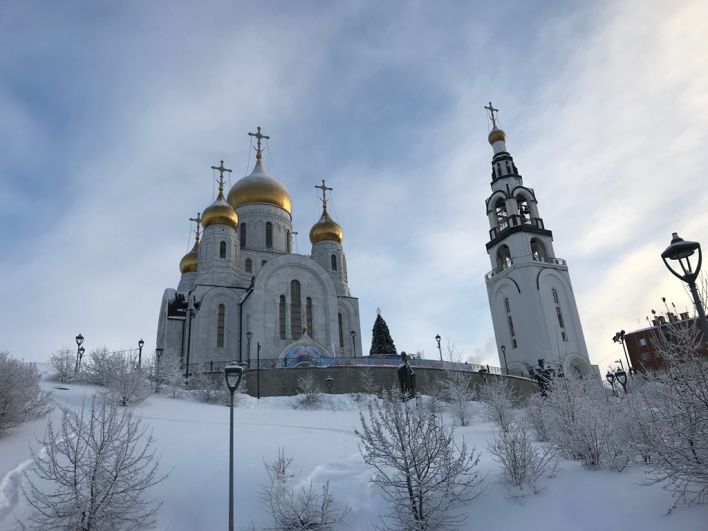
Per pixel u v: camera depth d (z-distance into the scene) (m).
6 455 14.96
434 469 12.53
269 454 16.67
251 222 59.31
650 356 66.25
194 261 61.69
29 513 12.03
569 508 11.56
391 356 40.03
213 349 48.84
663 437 11.05
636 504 10.98
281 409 28.81
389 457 12.34
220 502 13.55
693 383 10.47
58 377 30.16
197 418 23.11
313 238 60.97
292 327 48.00
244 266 56.28
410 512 12.09
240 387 34.62
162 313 57.09
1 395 16.97
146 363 32.28
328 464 15.65
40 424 18.33
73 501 11.56
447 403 32.19
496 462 14.98
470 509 12.47
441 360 40.69
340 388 36.34
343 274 59.00
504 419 22.95
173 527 12.55
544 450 15.34
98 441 13.45
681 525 9.81
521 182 61.72
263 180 61.53
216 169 63.41
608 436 13.36
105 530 11.46
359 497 13.43
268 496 13.63
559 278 55.78
